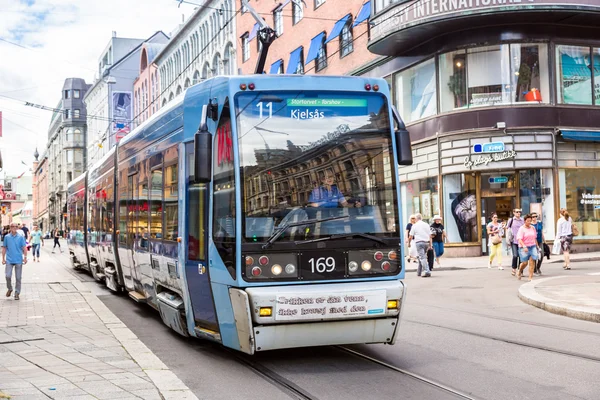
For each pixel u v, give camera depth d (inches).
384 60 1112.8
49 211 4894.2
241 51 1745.8
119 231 535.5
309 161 288.7
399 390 248.5
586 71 965.8
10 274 573.0
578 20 934.4
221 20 1892.2
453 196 979.3
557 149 942.4
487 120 943.0
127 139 511.5
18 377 267.6
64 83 4160.9
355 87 301.3
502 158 934.4
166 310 369.1
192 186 325.7
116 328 401.7
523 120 935.0
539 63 949.8
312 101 294.7
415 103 1052.5
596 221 965.8
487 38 949.8
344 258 284.0
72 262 984.3
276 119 288.8
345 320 278.1
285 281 275.6
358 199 291.4
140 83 2901.1
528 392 243.1
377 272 288.5
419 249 743.1
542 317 426.6
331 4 1278.3
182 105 346.9
